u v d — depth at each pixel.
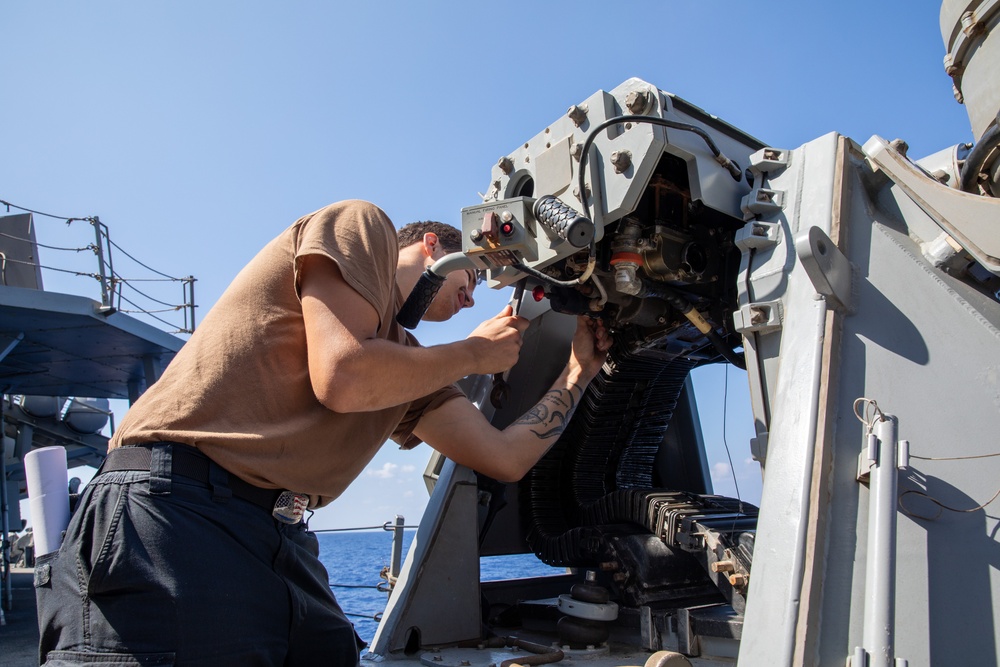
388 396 1.37
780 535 1.28
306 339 1.40
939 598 1.23
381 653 2.09
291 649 1.41
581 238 1.57
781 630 1.19
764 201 1.71
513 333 1.71
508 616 2.46
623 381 2.52
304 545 1.49
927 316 1.40
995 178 1.50
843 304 1.47
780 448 1.38
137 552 1.18
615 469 2.84
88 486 1.29
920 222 1.55
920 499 1.30
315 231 1.40
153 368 9.42
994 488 1.24
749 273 1.72
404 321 1.61
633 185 1.72
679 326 2.20
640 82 1.78
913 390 1.37
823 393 1.38
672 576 2.09
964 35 1.56
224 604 1.22
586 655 1.95
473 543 2.32
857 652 1.11
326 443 1.43
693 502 2.17
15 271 8.74
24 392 11.39
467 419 1.99
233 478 1.31
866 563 1.22
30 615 7.39
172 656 1.15
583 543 2.33
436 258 1.82
